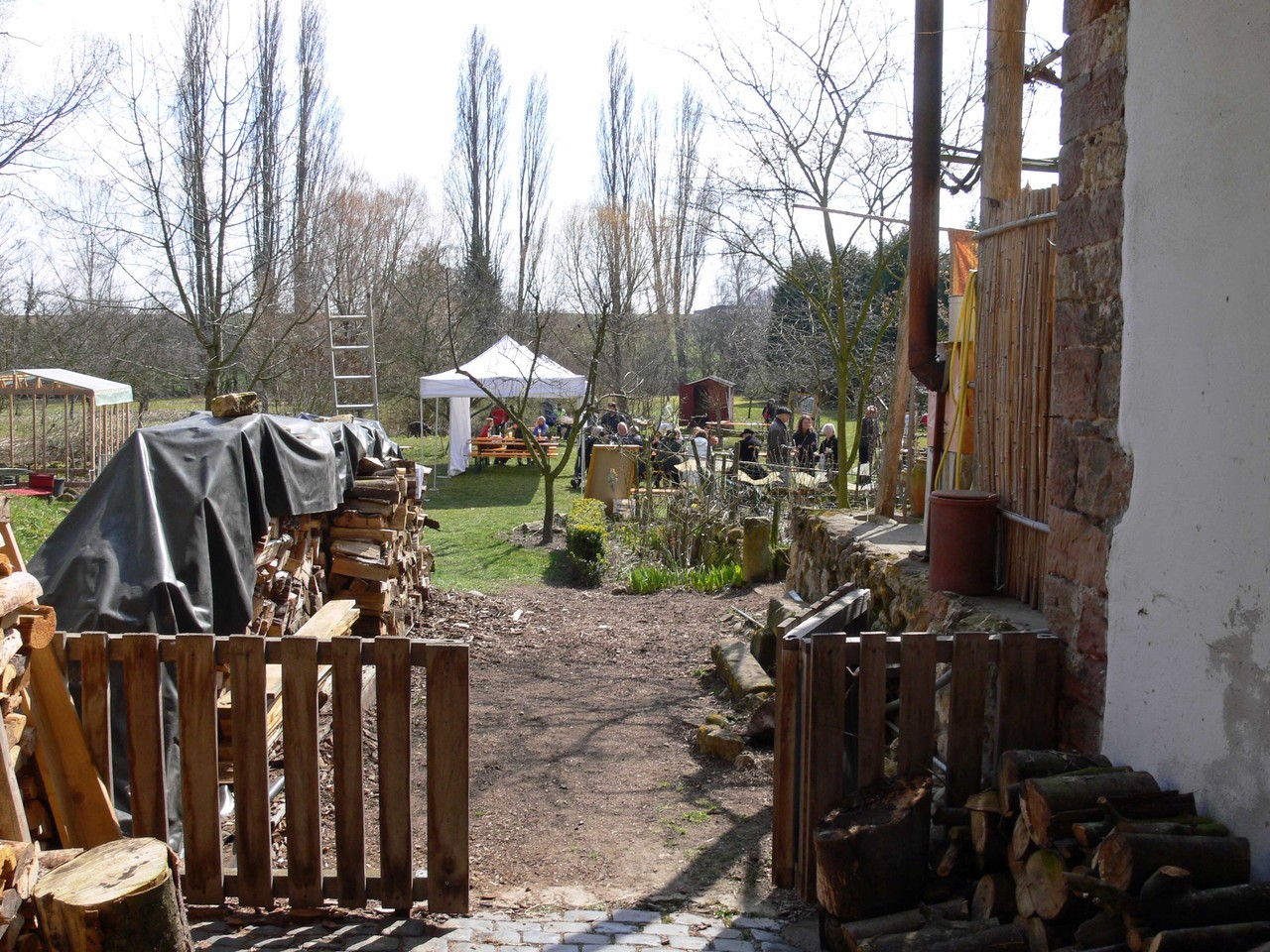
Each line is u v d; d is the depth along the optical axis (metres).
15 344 22.98
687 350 30.78
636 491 14.70
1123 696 3.12
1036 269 4.30
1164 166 2.96
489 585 11.29
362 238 28.56
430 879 3.47
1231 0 2.66
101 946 2.44
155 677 3.44
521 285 28.89
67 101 13.96
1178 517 2.87
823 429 18.06
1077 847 2.69
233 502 5.08
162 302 19.52
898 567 5.62
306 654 3.41
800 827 3.67
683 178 20.58
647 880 3.91
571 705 6.50
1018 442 4.41
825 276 12.09
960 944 2.80
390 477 7.54
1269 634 2.50
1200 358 2.79
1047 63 5.40
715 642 7.55
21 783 3.31
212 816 3.47
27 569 4.36
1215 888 2.47
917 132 5.48
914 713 3.40
